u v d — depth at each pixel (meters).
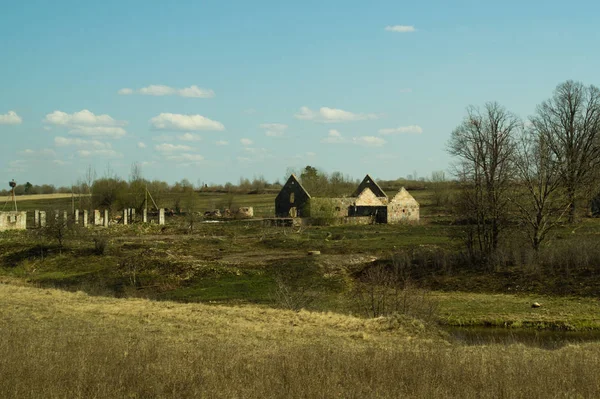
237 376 14.48
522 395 13.39
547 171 45.47
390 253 50.25
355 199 92.00
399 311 29.61
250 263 47.88
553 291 37.75
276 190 162.75
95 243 53.56
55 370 14.21
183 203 107.12
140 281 44.88
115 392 12.99
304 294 35.22
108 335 20.84
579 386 14.34
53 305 28.14
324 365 15.74
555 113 72.00
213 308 29.08
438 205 108.50
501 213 44.94
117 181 93.25
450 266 43.38
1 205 121.44
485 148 45.78
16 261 52.09
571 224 58.41
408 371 15.19
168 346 18.83
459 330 30.52
